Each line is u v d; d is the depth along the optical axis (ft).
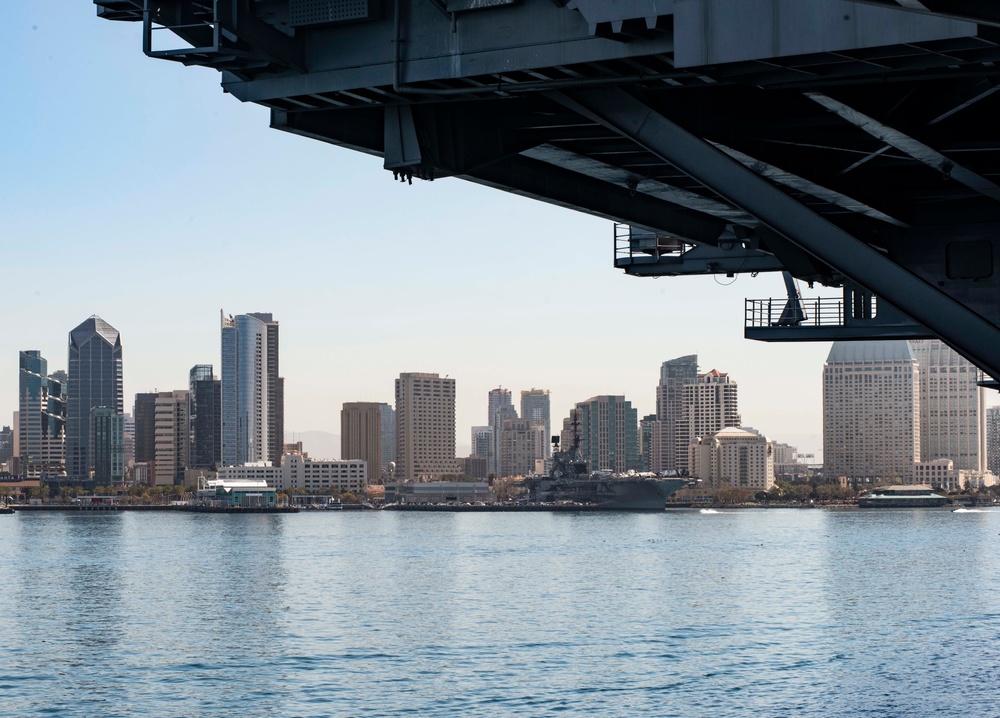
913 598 363.15
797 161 96.58
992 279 107.34
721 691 218.79
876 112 81.61
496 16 78.59
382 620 326.65
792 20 68.49
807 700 209.56
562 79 79.15
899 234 110.93
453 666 251.60
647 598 369.71
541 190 109.19
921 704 204.54
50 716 212.84
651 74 75.97
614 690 221.87
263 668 255.29
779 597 369.30
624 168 106.22
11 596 404.16
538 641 283.38
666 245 150.71
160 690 233.96
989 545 617.62
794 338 147.02
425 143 87.40
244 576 474.90
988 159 92.68
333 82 83.20
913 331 142.61
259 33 81.20
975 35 63.16
